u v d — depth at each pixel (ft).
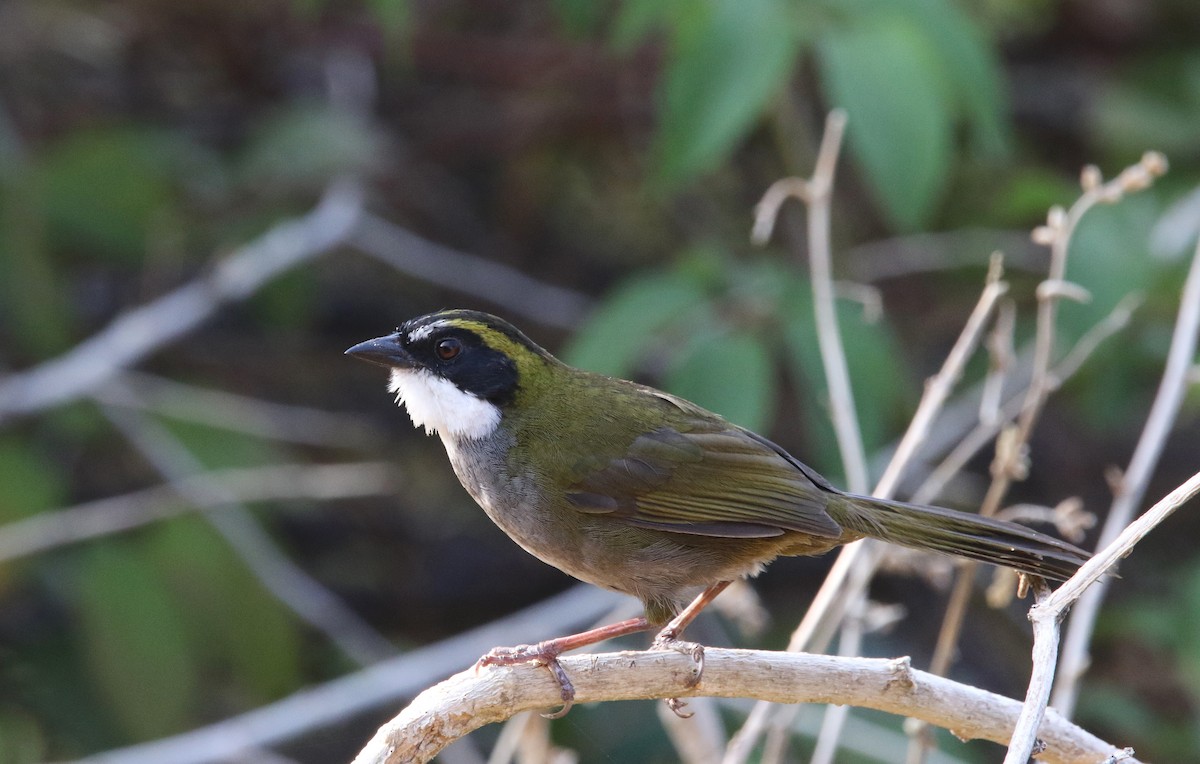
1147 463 25.86
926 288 45.29
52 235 41.34
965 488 45.11
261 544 40.34
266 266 42.68
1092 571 19.75
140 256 42.24
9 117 45.98
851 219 45.50
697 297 35.17
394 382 28.50
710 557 26.81
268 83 47.78
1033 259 42.63
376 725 43.37
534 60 46.32
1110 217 37.91
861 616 27.09
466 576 48.03
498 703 21.45
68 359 40.88
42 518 37.55
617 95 46.32
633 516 26.71
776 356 39.70
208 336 47.29
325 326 48.65
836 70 32.24
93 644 37.01
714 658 21.79
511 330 27.99
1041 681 19.15
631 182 48.37
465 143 47.39
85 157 41.19
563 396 27.68
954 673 43.88
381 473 41.70
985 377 42.24
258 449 41.19
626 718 40.83
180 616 37.68
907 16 33.58
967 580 26.07
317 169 43.21
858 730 36.86
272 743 34.47
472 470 27.58
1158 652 41.09
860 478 27.20
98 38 47.06
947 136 32.83
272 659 38.63
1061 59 47.37
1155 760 39.09
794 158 42.83
